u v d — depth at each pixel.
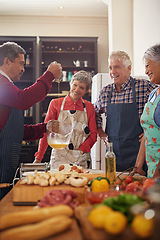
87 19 6.39
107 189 1.17
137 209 0.68
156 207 0.68
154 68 1.84
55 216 0.78
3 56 1.66
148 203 0.71
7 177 1.62
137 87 2.38
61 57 6.30
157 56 1.80
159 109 1.75
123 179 1.39
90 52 6.16
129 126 2.38
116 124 2.41
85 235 0.74
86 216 0.79
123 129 2.39
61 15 6.30
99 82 3.59
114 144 2.42
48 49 6.13
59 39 6.03
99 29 6.42
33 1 5.63
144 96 2.37
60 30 6.35
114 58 2.33
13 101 1.53
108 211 0.71
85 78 2.28
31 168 1.55
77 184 1.20
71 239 0.71
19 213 0.76
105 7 5.94
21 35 6.26
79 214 0.82
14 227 0.75
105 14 6.28
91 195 0.93
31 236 0.66
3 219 0.73
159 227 0.66
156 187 0.73
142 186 1.19
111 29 4.75
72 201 0.99
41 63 6.02
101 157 3.49
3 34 6.23
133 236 0.66
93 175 1.44
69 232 0.75
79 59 6.34
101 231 0.69
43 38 6.01
